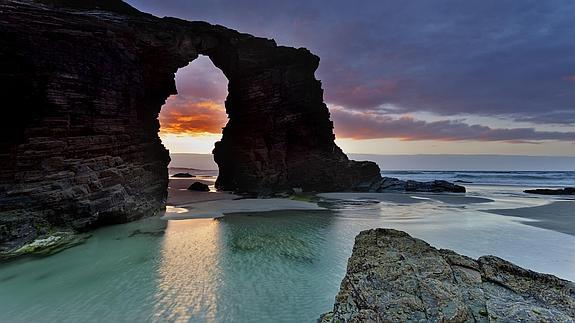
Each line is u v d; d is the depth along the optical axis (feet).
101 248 58.08
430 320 25.04
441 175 371.76
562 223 80.12
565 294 26.94
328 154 170.40
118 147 82.84
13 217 55.77
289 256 53.31
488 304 25.90
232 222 82.12
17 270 47.21
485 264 30.89
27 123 62.34
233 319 32.86
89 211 67.56
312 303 36.45
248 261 50.78
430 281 28.48
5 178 58.08
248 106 158.61
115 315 33.71
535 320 23.80
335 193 157.28
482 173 421.59
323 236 66.85
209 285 41.22
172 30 108.88
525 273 29.37
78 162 69.00
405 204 118.42
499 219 85.71
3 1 68.33
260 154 155.02
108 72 78.64
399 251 33.73
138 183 90.79
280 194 146.20
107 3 112.68
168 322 32.24
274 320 32.76
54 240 59.47
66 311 34.60
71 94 68.59
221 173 185.06
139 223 80.64
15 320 32.83
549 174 384.68
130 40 89.35
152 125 108.06
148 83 104.83
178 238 65.31
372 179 179.93
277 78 156.35
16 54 60.34
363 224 79.30
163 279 43.34
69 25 71.82
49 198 61.36
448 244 60.08
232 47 148.77
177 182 238.89
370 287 29.19
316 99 170.19
